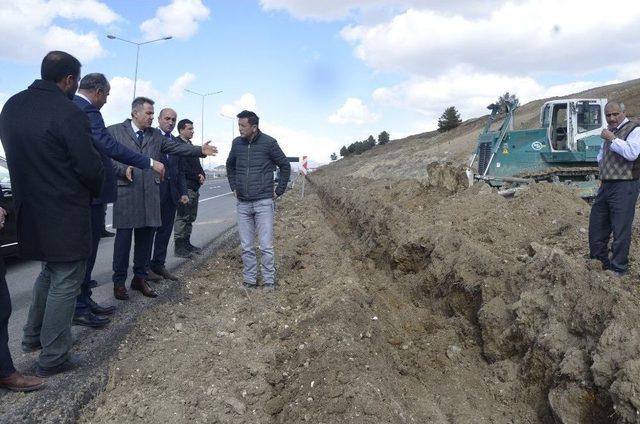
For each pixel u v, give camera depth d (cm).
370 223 949
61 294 382
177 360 439
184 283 670
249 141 629
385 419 341
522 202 804
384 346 493
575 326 382
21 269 797
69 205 372
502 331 455
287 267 776
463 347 498
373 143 6125
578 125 1277
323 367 402
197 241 1039
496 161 1384
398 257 687
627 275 554
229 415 377
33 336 422
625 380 306
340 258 808
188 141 795
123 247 560
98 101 473
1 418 339
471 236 724
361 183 1920
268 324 544
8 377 368
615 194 550
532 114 3422
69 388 381
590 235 584
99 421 358
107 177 484
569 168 1255
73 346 451
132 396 383
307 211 1467
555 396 354
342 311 507
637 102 2688
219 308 587
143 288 598
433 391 432
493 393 412
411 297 635
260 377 430
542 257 468
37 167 361
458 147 3125
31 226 370
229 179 663
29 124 358
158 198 574
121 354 446
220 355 459
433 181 1155
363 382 373
